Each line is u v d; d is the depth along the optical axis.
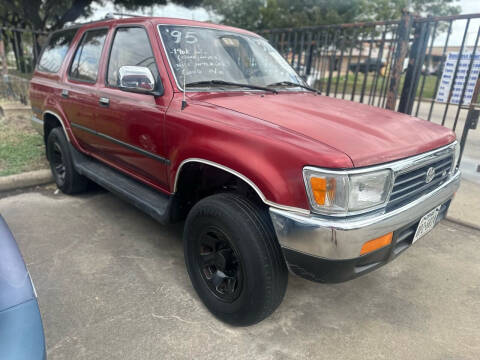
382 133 2.24
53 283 2.72
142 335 2.28
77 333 2.26
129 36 3.15
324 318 2.52
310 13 23.45
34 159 5.09
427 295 2.81
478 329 2.46
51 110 4.15
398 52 4.59
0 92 8.80
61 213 3.85
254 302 2.15
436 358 2.21
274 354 2.19
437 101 4.50
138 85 2.63
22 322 1.38
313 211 1.89
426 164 2.25
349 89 14.02
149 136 2.78
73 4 15.67
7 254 1.60
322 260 1.90
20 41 10.29
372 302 2.71
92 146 3.69
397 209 2.07
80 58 3.83
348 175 1.83
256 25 23.28
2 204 4.00
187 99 2.58
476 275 3.08
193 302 2.60
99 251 3.18
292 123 2.20
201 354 2.16
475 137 8.13
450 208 4.30
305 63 5.93
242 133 2.12
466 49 4.66
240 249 2.11
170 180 2.66
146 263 3.04
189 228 2.47
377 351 2.24
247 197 2.33
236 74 3.05
